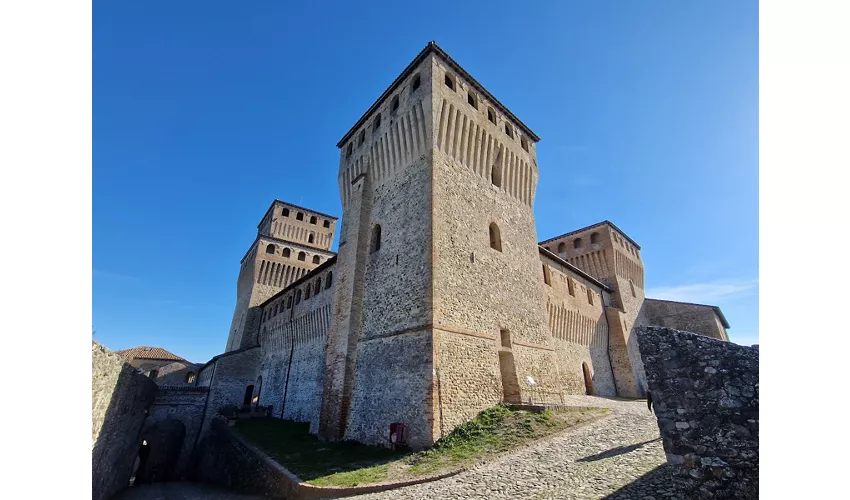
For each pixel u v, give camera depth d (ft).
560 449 40.47
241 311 159.33
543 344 77.25
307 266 166.50
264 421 97.76
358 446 55.93
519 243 83.46
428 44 76.89
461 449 46.14
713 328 138.82
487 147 82.12
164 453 115.03
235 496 60.95
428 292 58.13
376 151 84.38
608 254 142.10
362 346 66.80
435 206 64.75
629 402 80.18
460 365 56.44
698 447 21.22
